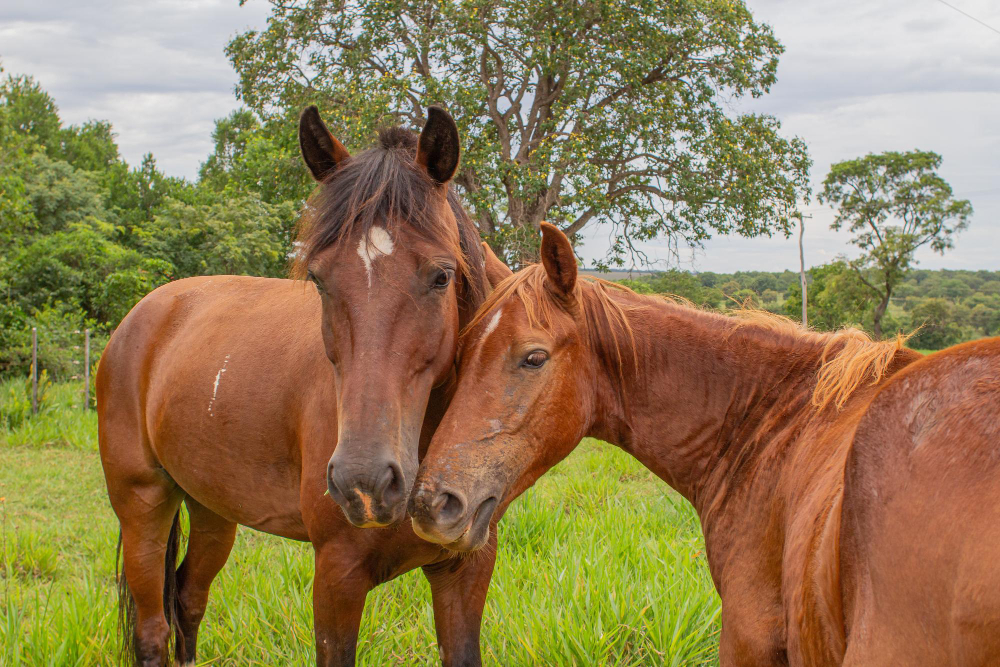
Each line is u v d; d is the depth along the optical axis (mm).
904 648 1197
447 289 2166
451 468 1800
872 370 1824
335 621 2436
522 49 15305
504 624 3361
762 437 1984
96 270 20891
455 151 2205
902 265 30531
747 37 16656
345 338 2047
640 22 15352
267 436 2717
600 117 15227
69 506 6168
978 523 1093
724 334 2100
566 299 1998
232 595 3891
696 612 3289
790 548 1617
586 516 5070
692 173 16094
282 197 17734
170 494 3432
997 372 1203
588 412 2076
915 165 31953
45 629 3285
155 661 3289
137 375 3412
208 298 3424
